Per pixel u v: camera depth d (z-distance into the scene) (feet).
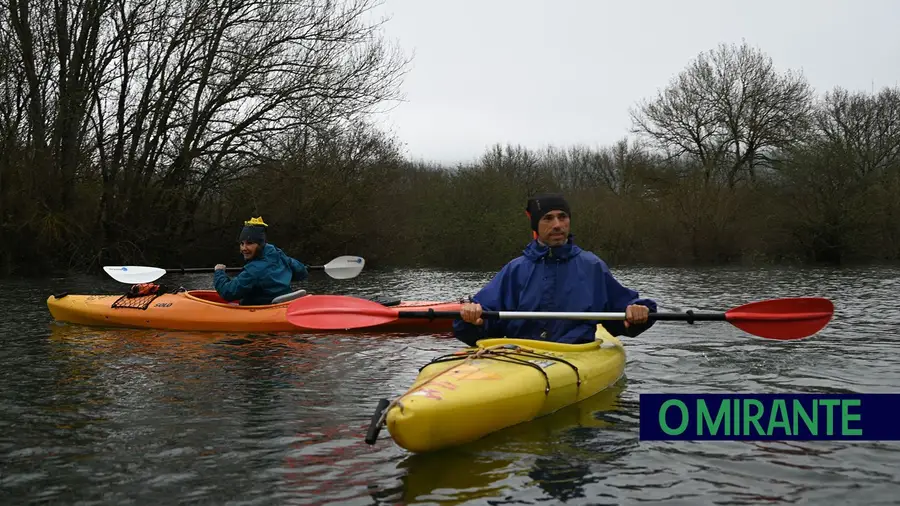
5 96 55.77
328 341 23.84
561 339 16.58
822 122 104.83
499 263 80.84
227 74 58.70
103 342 23.81
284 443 12.89
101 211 60.64
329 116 61.87
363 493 10.52
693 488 10.62
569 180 162.61
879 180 85.15
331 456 12.15
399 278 61.26
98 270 60.70
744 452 12.19
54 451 12.55
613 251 85.81
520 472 11.26
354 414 14.78
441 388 12.61
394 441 12.10
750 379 17.49
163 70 59.62
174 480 11.15
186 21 57.21
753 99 96.48
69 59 57.82
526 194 85.05
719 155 98.17
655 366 19.04
